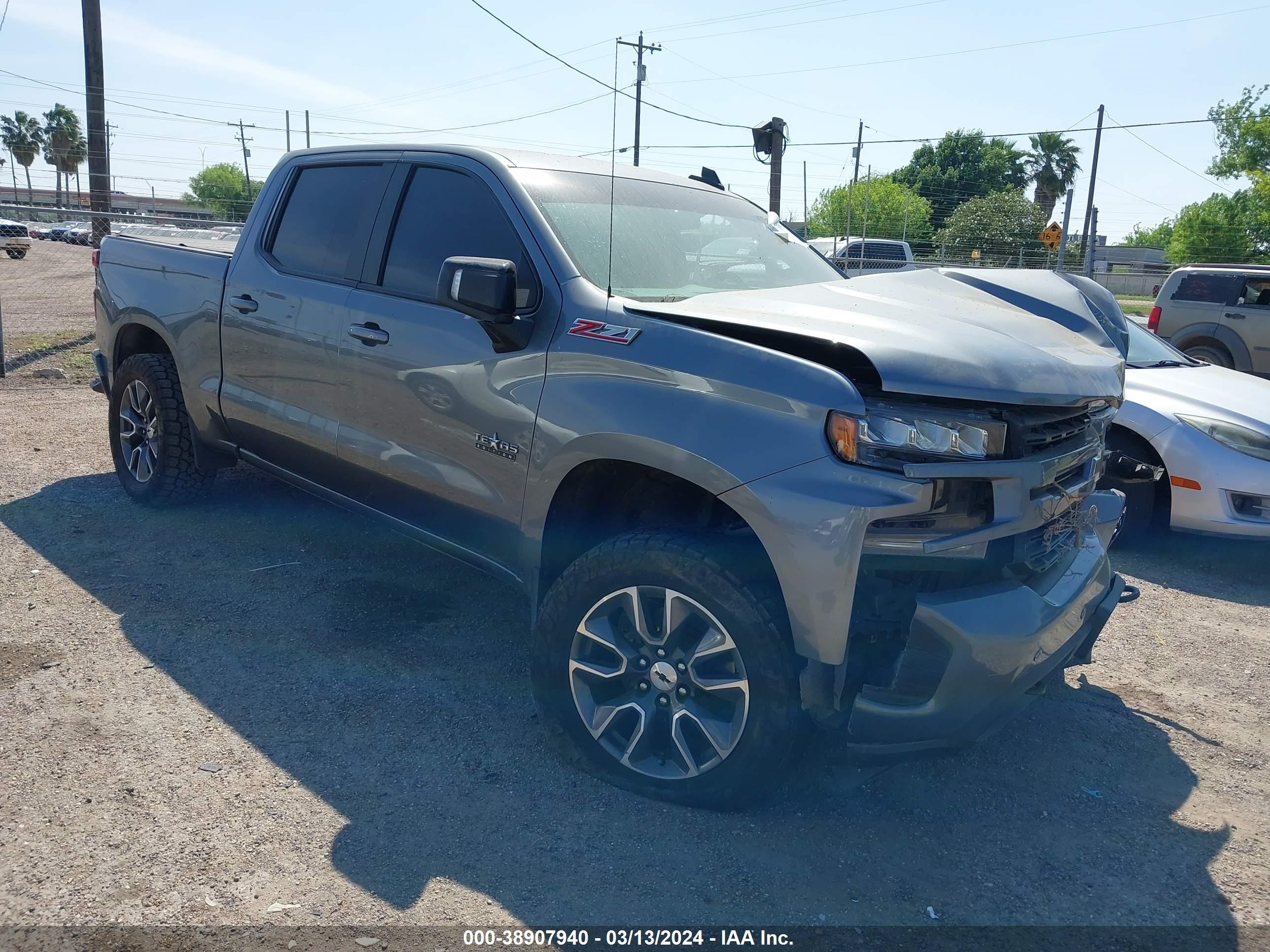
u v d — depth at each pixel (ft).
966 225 151.84
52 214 36.47
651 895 8.47
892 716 8.59
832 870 8.98
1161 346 22.81
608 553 9.58
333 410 13.00
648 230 12.19
